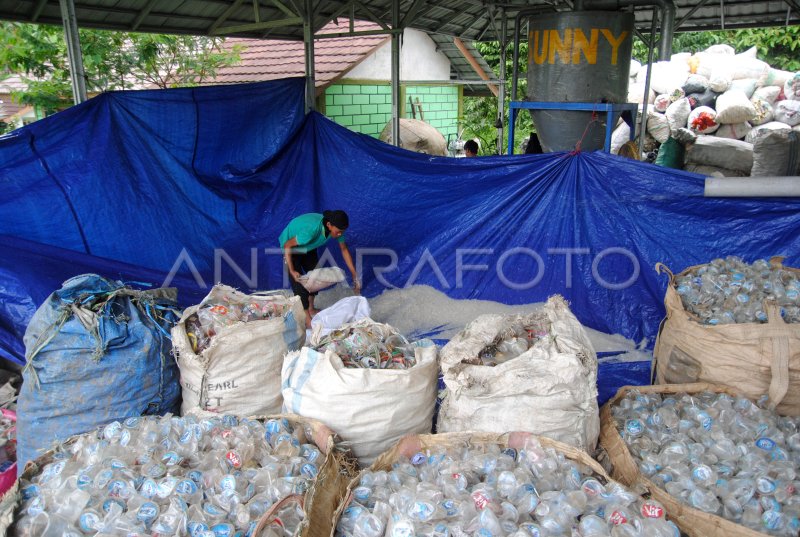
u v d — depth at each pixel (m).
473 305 5.34
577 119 6.12
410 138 10.23
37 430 2.76
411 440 2.38
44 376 2.72
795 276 3.33
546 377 2.39
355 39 10.51
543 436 2.34
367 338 2.71
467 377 2.42
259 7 6.85
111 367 2.75
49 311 2.78
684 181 4.63
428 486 2.00
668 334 3.24
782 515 2.00
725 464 2.33
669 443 2.47
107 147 4.62
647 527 1.87
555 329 2.58
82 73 4.64
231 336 2.76
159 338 2.88
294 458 2.26
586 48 5.86
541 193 5.16
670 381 3.20
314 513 1.94
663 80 9.77
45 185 4.37
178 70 10.07
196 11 6.35
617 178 4.86
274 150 5.71
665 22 6.80
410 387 2.48
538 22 6.14
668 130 9.42
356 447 2.47
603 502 2.00
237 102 5.39
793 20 9.32
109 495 2.01
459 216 5.46
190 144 5.18
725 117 9.18
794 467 2.30
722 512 2.12
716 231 4.62
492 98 15.91
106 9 5.64
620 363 4.30
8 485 2.68
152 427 2.41
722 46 10.40
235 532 1.87
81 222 4.54
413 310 5.28
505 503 1.92
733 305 3.12
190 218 5.16
